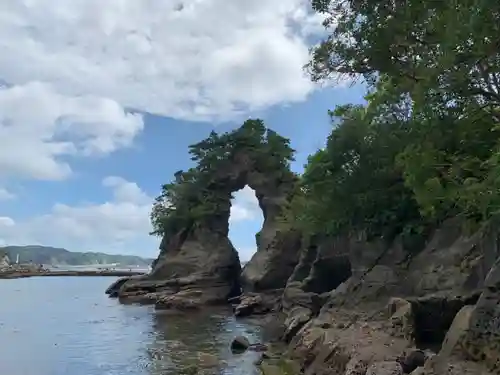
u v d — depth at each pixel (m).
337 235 35.94
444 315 20.25
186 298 65.38
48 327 44.44
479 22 11.31
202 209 76.38
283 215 64.56
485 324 13.23
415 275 23.72
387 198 28.11
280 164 75.50
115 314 55.88
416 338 20.03
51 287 118.94
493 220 16.81
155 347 32.62
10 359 29.27
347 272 37.81
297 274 45.25
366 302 24.83
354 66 15.73
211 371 24.25
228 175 77.44
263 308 54.62
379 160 27.48
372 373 15.11
